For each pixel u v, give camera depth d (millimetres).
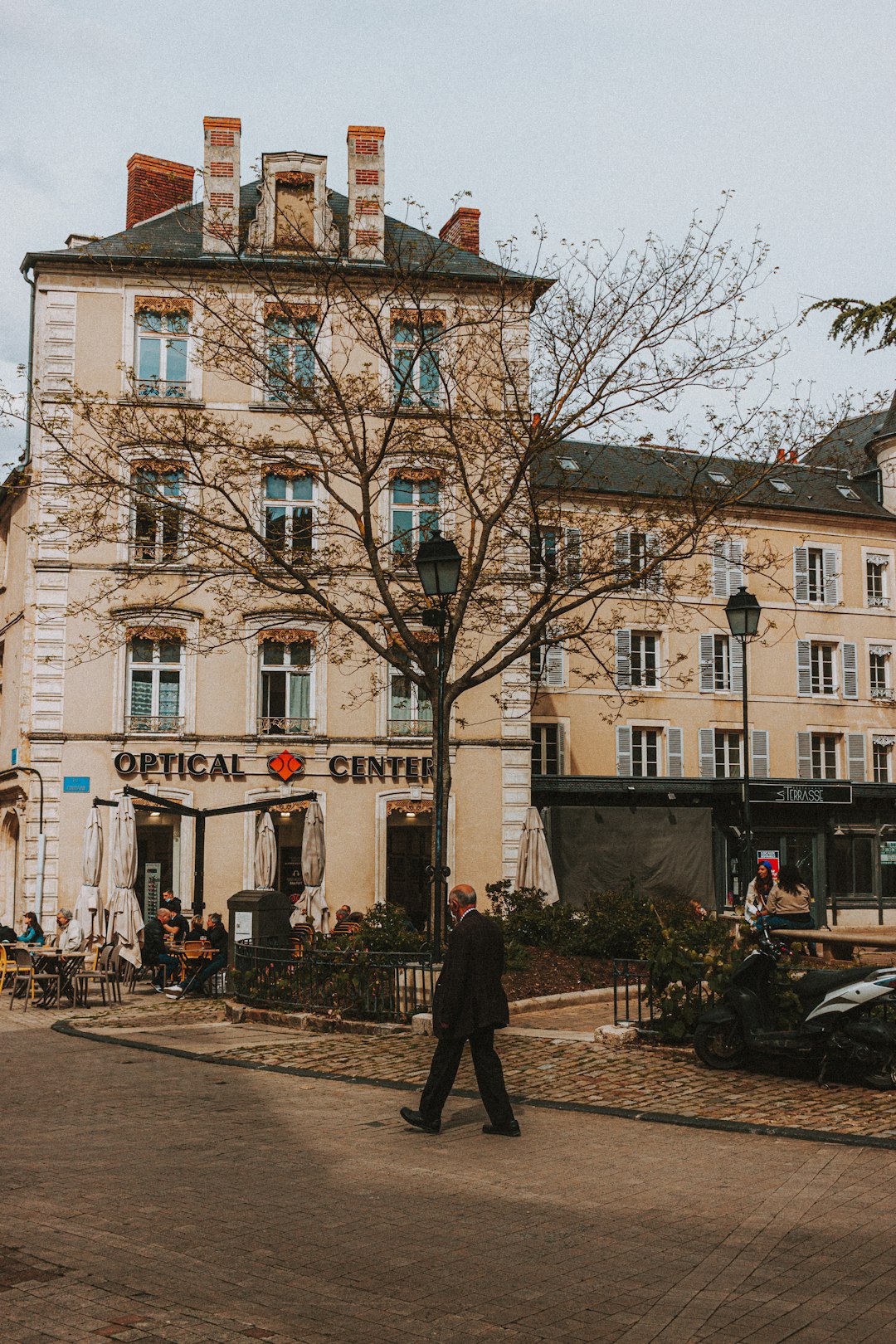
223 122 28172
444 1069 8828
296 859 27344
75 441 26594
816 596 38312
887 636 39094
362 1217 6590
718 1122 8875
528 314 19781
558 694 34750
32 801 26281
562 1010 15469
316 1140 8586
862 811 35531
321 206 28203
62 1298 5246
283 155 28125
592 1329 4941
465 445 20125
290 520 22562
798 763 37312
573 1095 10062
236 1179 7438
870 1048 9922
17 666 28797
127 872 20375
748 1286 5445
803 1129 8602
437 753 15312
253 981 16234
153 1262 5754
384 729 27703
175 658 27266
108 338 27531
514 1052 12133
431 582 15461
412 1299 5297
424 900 28016
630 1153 8109
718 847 33656
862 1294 5316
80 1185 7262
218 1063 12258
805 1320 5008
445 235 32250
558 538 19688
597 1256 5902
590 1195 7047
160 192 31734
